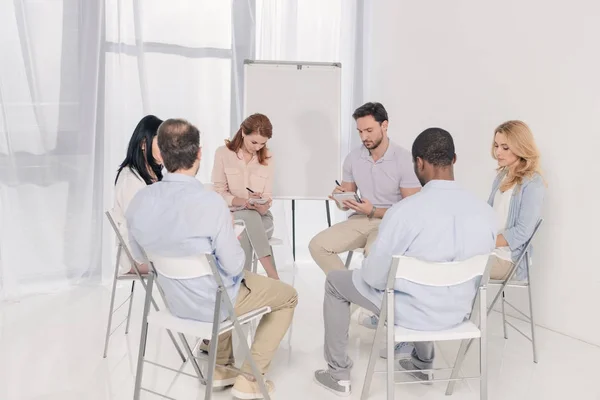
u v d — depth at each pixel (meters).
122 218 3.21
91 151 4.48
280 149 4.48
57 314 3.97
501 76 4.02
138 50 4.60
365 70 5.48
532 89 3.80
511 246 3.22
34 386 2.96
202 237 2.34
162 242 2.34
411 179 3.66
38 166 4.35
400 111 5.09
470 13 4.25
